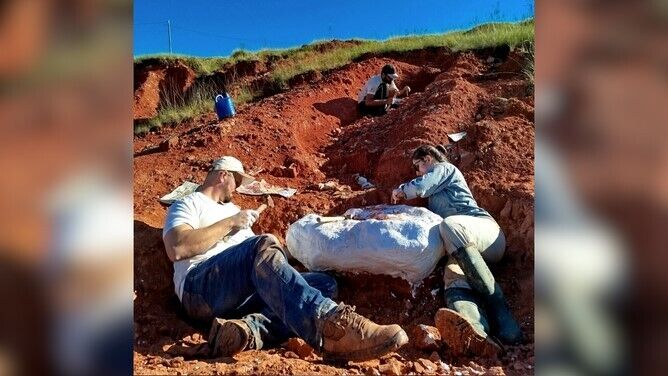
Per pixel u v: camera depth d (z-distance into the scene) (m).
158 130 8.69
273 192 4.99
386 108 7.88
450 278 3.47
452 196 4.07
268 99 8.91
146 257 3.95
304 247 3.91
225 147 6.17
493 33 9.94
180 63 13.29
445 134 5.57
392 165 5.32
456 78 6.96
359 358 2.85
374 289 3.82
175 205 3.66
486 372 2.78
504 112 5.87
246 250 3.26
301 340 3.09
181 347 3.03
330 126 7.61
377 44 11.91
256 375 2.65
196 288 3.40
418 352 3.10
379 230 3.69
